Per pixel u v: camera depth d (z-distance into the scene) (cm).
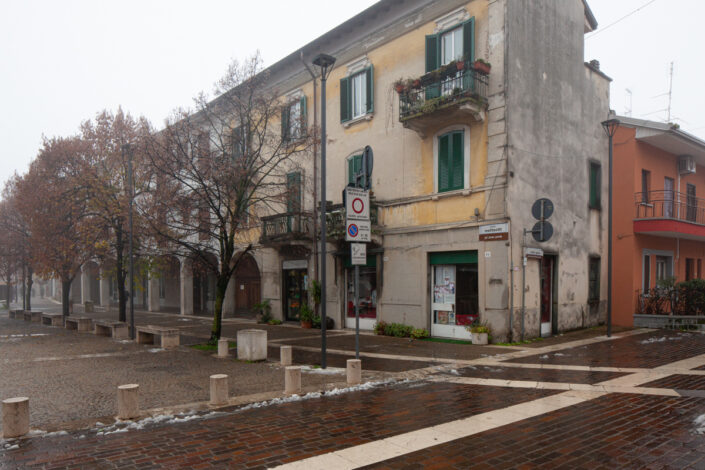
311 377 857
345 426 565
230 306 2462
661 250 1842
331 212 1702
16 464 449
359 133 1731
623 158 1736
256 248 2105
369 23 1680
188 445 502
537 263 1375
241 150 1341
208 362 1063
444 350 1183
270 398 703
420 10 1523
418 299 1486
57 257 2005
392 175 1606
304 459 459
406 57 1568
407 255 1527
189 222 1395
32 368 999
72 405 688
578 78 1609
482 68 1303
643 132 1694
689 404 641
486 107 1334
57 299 5484
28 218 2045
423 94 1447
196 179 1296
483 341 1261
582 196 1600
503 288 1265
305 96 1953
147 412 630
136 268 2100
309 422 583
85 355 1189
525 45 1370
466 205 1375
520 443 499
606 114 1755
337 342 1390
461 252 1388
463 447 489
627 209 1709
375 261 1652
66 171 1958
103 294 3691
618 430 537
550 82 1470
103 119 1955
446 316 1432
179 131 1286
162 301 3684
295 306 2023
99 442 514
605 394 704
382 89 1648
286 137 1396
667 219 1625
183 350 1270
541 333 1397
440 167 1455
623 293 1695
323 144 948
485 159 1338
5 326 2138
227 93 1323
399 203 1565
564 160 1517
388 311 1582
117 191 1844
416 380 838
